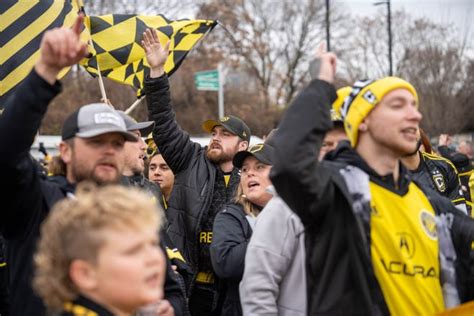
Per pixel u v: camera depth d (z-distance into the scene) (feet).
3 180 9.34
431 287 9.68
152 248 7.49
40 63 9.29
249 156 14.71
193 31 20.85
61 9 16.84
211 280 17.19
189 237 17.34
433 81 113.80
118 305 7.38
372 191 9.69
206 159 18.15
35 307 9.57
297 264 10.80
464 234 10.19
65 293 7.50
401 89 9.80
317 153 9.27
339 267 9.41
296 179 9.09
